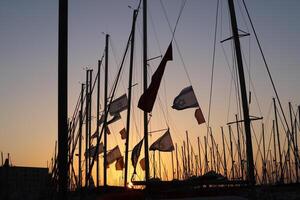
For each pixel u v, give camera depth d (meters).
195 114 26.72
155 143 31.62
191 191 16.03
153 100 19.59
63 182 9.37
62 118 9.52
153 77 19.72
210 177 17.12
